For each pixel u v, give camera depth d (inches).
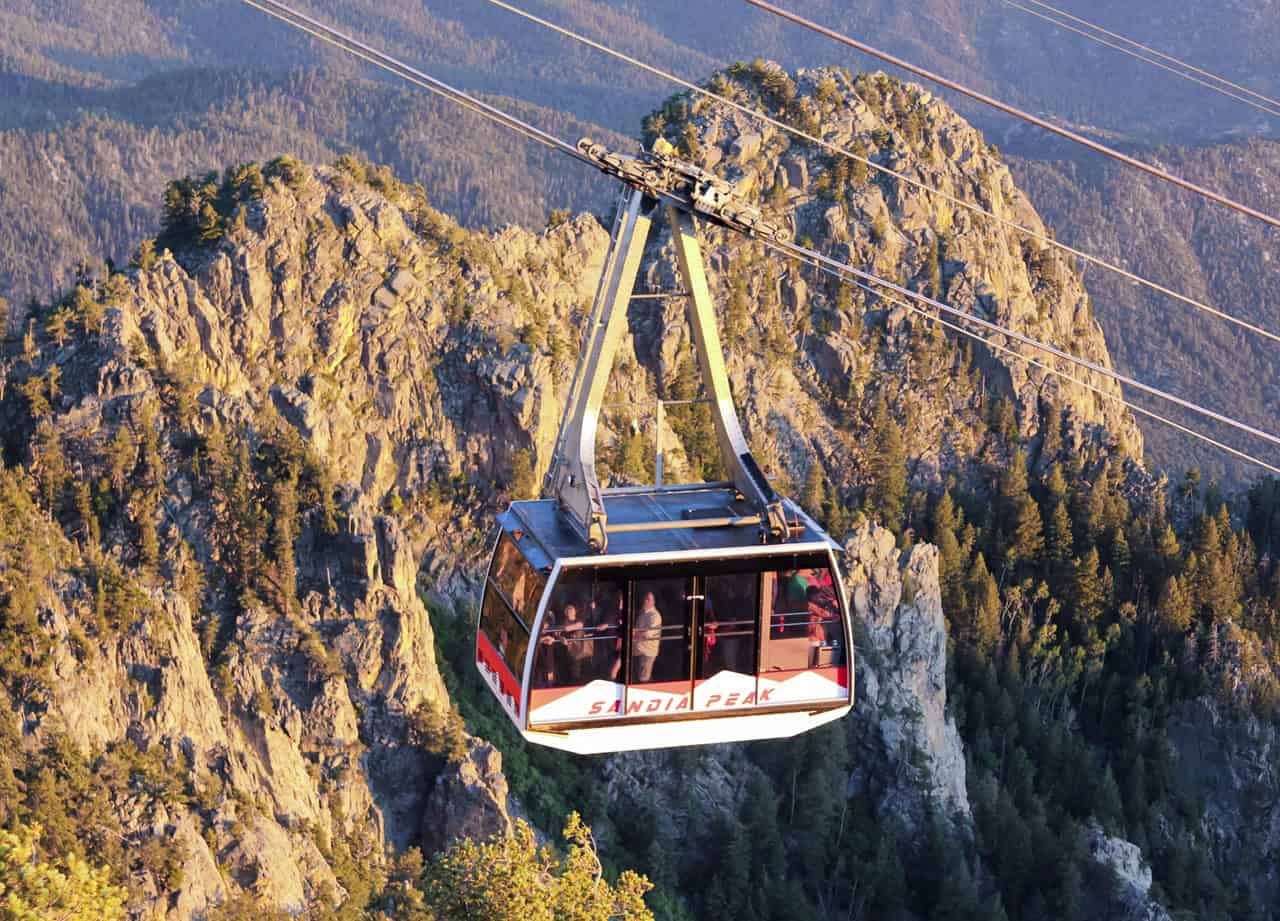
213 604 4448.8
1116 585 7396.7
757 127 7662.4
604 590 1551.4
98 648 4060.0
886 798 5487.2
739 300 7116.1
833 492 6963.6
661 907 4658.0
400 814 4456.2
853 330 7490.2
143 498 4466.0
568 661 1556.3
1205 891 6299.2
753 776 5246.1
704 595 1571.1
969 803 5856.3
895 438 7224.4
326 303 5457.7
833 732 5408.5
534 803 4677.7
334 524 4579.2
